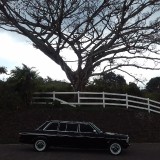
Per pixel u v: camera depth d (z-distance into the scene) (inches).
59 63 1350.9
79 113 1159.0
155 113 1264.8
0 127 1045.2
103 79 1526.8
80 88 1353.3
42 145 815.1
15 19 1258.6
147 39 1333.7
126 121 1151.0
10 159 703.1
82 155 779.4
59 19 1227.2
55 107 1187.3
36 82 1249.4
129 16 1298.0
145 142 1048.2
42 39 1304.1
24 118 1102.4
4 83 1204.5
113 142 802.8
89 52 1358.3
